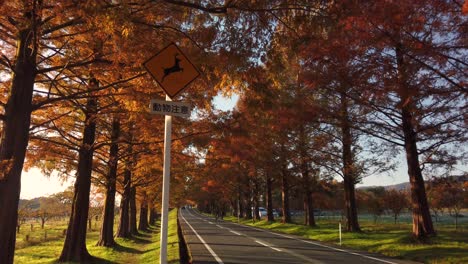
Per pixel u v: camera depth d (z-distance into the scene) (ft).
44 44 32.24
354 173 90.94
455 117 58.03
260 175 173.68
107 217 80.18
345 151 91.20
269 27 24.75
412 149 67.72
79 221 54.60
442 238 64.95
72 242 54.39
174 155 63.52
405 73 43.45
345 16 23.84
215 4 24.95
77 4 22.15
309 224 122.42
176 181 104.17
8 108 27.91
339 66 45.60
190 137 48.03
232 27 25.03
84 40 30.09
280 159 104.94
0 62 30.12
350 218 96.37
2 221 26.37
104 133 66.28
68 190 105.40
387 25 38.06
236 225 158.71
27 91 28.40
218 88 29.50
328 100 65.98
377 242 71.05
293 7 23.43
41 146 51.39
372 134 68.08
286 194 145.28
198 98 37.19
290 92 63.52
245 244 74.38
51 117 45.42
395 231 96.32
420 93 45.06
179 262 48.37
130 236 107.55
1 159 27.12
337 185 122.42
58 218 301.63
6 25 31.01
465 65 42.29
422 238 65.36
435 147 66.80
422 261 52.54
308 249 65.72
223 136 47.14
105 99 42.80
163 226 18.16
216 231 115.85
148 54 27.04
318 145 91.86
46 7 24.45
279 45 25.07
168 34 26.99
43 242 109.50
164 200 18.34
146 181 96.22
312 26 23.88
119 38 26.30
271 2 23.36
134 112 40.24
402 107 53.57
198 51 25.29
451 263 49.24
